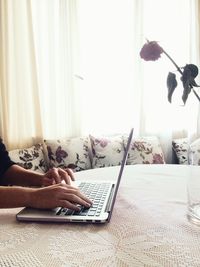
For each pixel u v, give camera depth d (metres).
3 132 2.30
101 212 0.84
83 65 2.57
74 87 2.54
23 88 2.35
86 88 2.59
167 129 2.72
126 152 1.12
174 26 2.68
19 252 0.68
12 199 0.87
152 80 2.66
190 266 0.60
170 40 2.68
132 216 0.86
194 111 2.53
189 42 2.72
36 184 1.13
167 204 0.96
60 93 2.52
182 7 2.68
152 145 2.54
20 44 2.30
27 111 2.38
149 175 1.32
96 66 2.59
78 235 0.75
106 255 0.65
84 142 2.50
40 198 0.86
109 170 1.45
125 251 0.67
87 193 1.01
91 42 2.56
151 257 0.64
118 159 2.45
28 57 2.35
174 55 2.70
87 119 2.62
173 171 1.39
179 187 1.14
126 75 2.64
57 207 0.85
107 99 2.64
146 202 0.98
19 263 0.63
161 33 2.65
